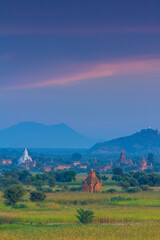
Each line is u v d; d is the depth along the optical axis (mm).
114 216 142875
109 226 123812
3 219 138250
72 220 137875
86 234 110688
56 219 138125
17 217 140375
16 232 114562
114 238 107562
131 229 117375
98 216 142250
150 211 157125
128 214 148125
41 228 122250
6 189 181875
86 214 134500
